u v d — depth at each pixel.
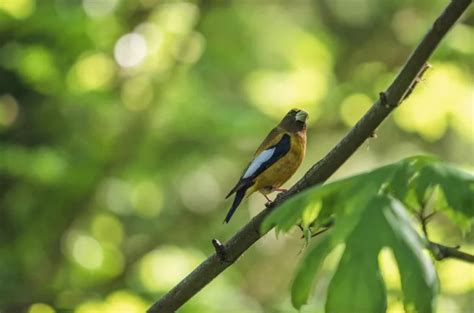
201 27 17.16
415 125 17.06
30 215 17.28
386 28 18.75
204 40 16.94
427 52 4.14
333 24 18.72
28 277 16.58
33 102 17.19
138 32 16.86
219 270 5.06
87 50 16.11
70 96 16.23
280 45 17.34
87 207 17.11
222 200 18.27
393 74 17.89
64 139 17.06
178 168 17.41
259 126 16.47
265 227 3.41
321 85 17.25
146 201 17.39
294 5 18.12
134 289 15.91
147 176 17.11
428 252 3.65
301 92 17.23
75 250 16.70
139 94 16.81
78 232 17.17
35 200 17.19
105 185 16.83
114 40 16.48
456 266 14.35
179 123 16.67
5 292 16.03
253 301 17.19
